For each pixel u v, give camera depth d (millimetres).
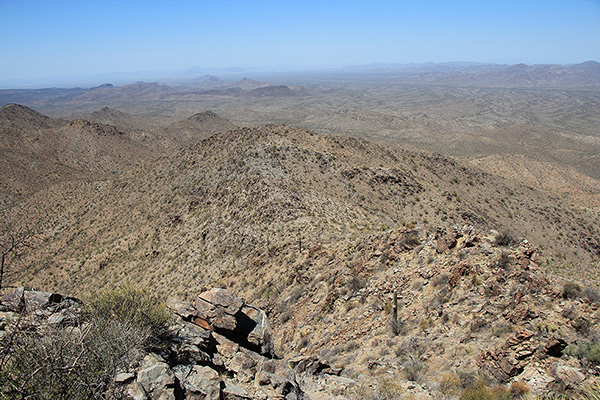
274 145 74750
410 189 70938
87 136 190750
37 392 6492
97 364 7828
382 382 13320
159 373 8695
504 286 16016
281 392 10562
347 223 50406
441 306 17375
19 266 74062
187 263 52562
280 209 51719
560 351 11430
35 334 7863
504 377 11555
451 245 20766
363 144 89125
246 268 42438
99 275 62562
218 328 13328
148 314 10117
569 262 55219
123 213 82375
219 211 61562
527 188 94625
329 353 18969
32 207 102188
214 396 9289
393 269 22625
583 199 91312
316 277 28328
